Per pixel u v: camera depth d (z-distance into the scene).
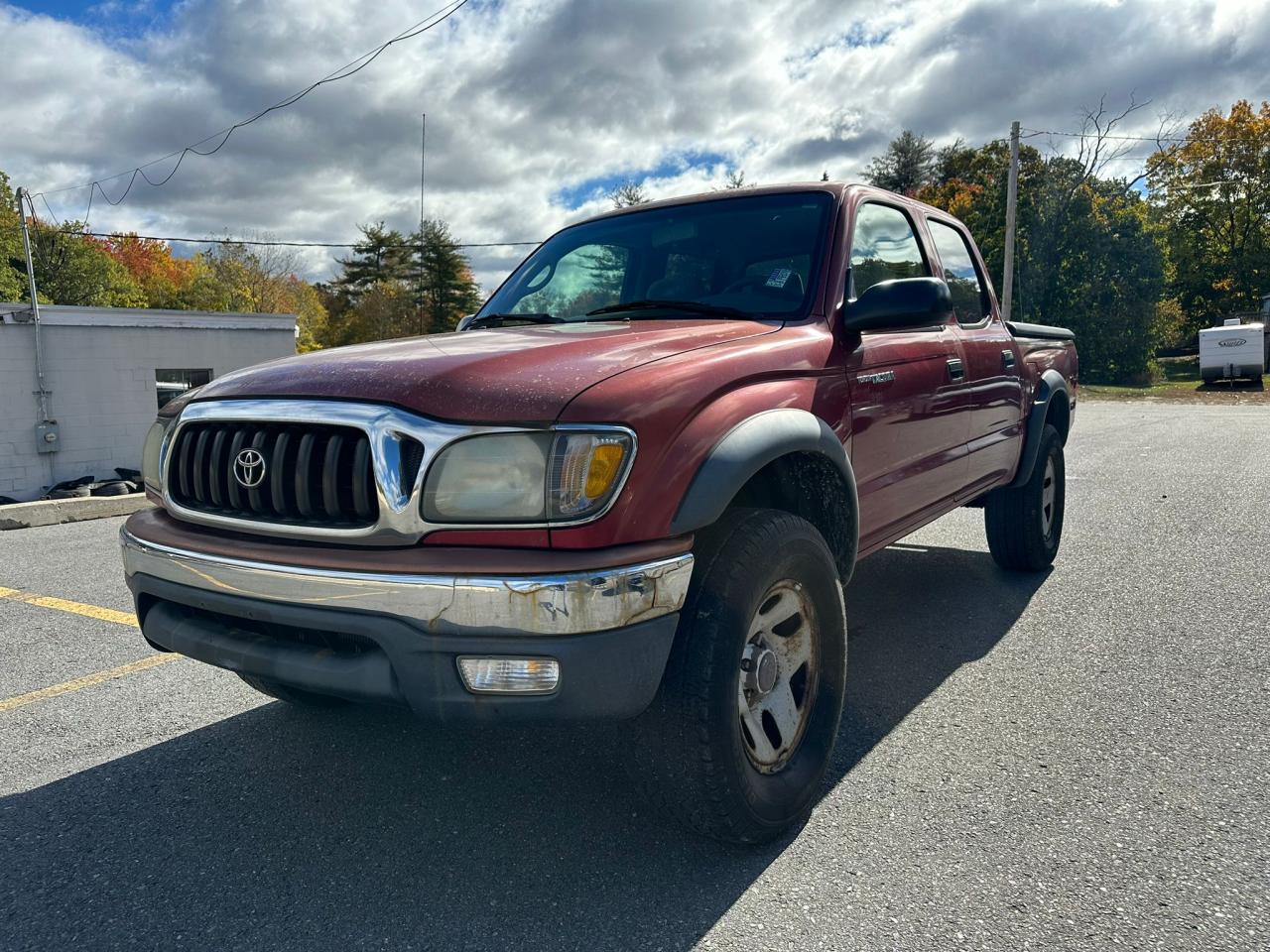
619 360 2.28
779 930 2.04
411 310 68.75
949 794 2.67
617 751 3.05
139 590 2.54
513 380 2.13
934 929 2.03
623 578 1.98
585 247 3.74
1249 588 4.79
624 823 2.57
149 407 16.34
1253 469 9.38
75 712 3.56
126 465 16.12
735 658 2.20
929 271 3.96
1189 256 49.59
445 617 1.95
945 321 3.98
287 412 2.23
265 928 2.11
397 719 3.39
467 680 1.98
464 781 2.86
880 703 3.39
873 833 2.46
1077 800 2.61
